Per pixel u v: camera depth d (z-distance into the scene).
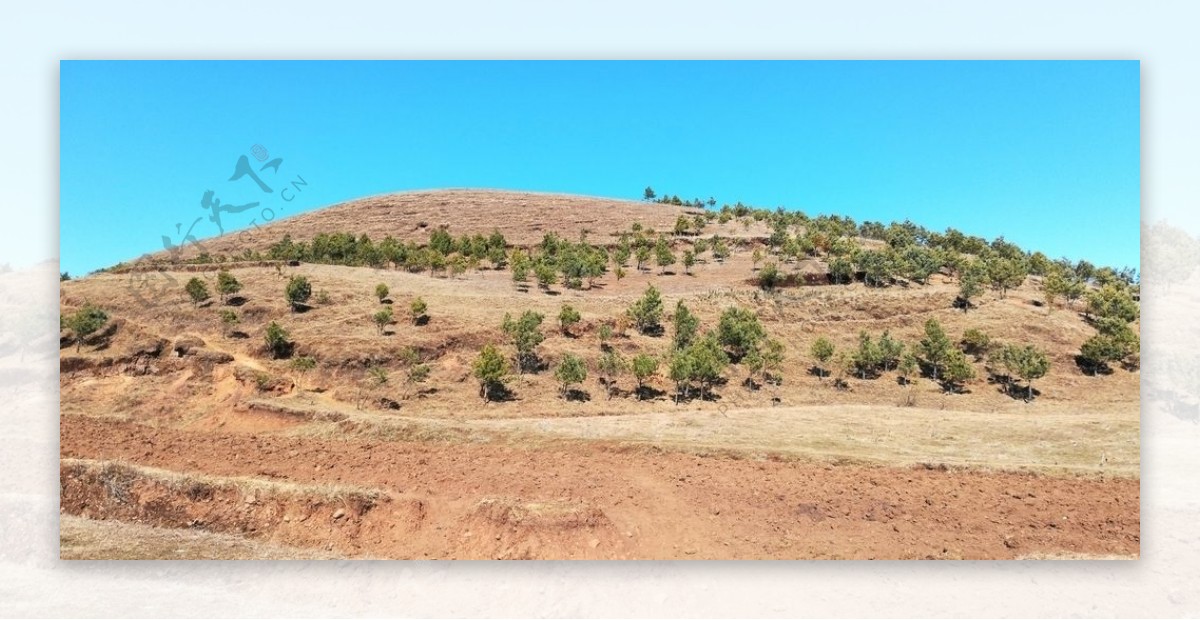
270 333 34.62
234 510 15.51
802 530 15.52
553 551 14.27
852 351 43.28
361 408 29.72
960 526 15.81
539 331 40.34
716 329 45.19
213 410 27.39
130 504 15.62
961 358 40.81
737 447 21.20
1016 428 27.55
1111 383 40.31
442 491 17.00
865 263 56.97
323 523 15.17
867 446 23.64
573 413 31.39
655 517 15.95
